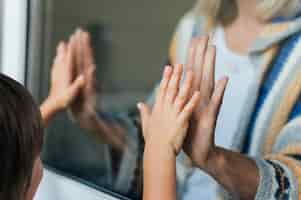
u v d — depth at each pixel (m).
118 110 0.96
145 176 0.75
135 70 0.91
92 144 1.03
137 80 0.91
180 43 0.82
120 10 0.92
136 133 0.93
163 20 0.85
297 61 0.68
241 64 0.75
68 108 1.06
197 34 0.80
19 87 0.57
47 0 1.11
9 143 0.54
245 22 0.74
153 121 0.77
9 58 1.21
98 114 1.00
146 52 0.88
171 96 0.75
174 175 0.74
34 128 0.56
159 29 0.86
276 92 0.71
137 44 0.90
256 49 0.73
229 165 0.75
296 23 0.68
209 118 0.75
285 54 0.70
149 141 0.77
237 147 0.76
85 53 1.02
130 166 0.95
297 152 0.68
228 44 0.76
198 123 0.75
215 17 0.78
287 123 0.70
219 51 0.78
